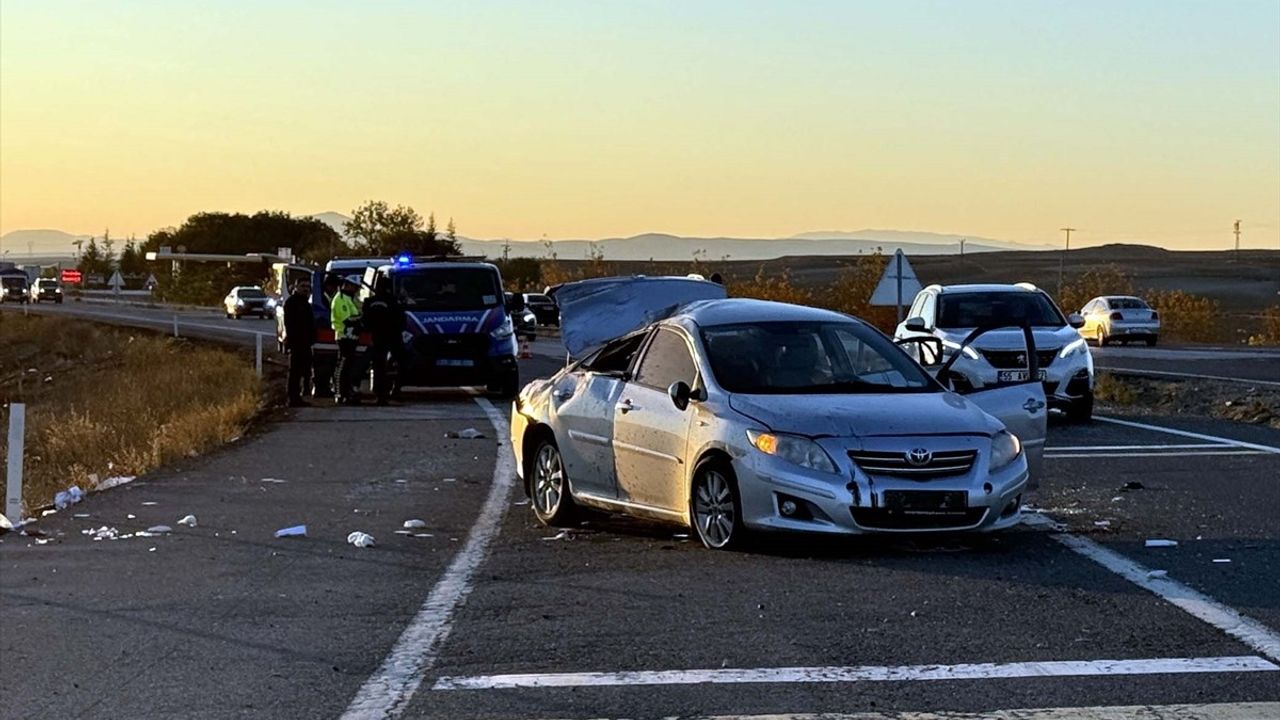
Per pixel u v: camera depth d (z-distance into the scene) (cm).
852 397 1095
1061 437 1917
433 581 1010
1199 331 7331
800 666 763
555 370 3588
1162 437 1903
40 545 1187
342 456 1817
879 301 2823
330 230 14375
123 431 2139
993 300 2238
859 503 1019
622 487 1184
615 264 7538
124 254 17850
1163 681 725
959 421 1067
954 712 677
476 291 2844
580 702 706
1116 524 1198
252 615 915
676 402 1123
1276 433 1950
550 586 983
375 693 729
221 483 1562
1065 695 702
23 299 11100
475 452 1845
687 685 732
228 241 14050
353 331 2702
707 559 1062
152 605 950
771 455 1042
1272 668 746
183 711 706
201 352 4609
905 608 893
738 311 1202
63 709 714
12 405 1306
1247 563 1027
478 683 743
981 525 1041
